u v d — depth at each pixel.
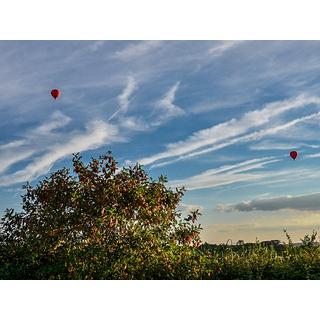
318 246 7.56
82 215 5.81
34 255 6.12
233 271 6.67
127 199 5.87
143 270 5.82
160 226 6.07
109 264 5.70
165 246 6.03
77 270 5.66
